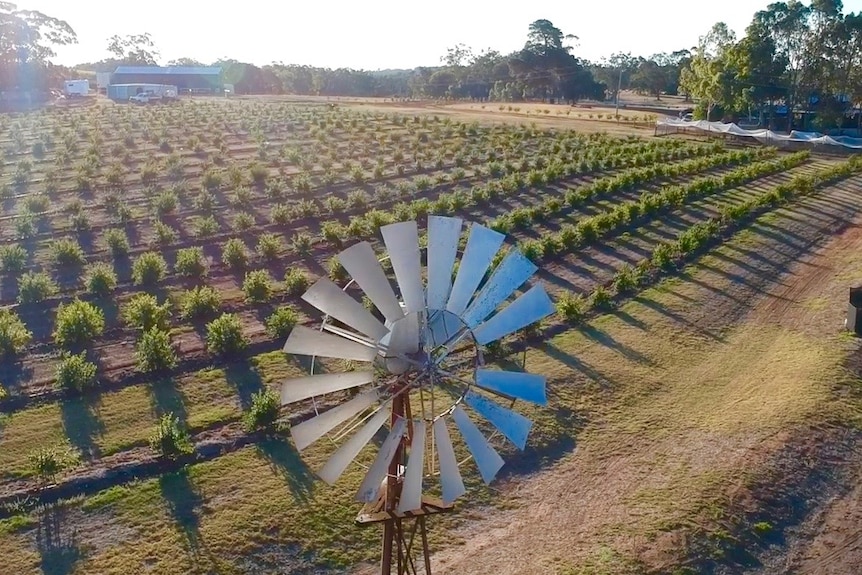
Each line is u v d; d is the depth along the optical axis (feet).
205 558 47.21
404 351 30.68
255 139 183.32
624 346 78.59
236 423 63.46
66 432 61.82
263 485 54.49
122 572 45.93
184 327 82.17
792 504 53.31
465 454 57.88
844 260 106.73
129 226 116.26
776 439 59.98
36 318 84.53
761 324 85.40
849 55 251.39
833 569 47.67
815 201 137.28
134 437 61.16
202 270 97.09
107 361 74.38
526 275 33.06
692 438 61.41
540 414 64.39
